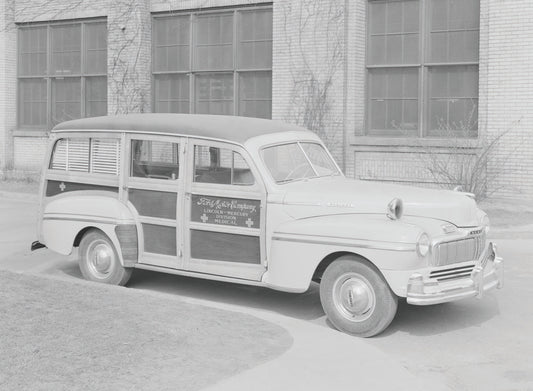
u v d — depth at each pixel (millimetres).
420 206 8031
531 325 8102
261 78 19953
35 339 6301
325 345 6750
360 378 5887
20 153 24438
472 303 9078
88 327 6738
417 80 17734
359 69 18219
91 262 9789
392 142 17547
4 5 24203
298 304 9039
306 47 18578
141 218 9383
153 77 21828
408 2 17703
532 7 15773
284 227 8203
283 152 8930
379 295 7516
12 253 12148
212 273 8836
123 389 5355
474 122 17047
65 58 23625
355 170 18156
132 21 21562
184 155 9008
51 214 10078
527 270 10961
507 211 15898
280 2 18938
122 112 21844
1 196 20906
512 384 6207
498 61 16234
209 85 20875
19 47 24594
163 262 9219
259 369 5980
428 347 7301
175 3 21016
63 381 5410
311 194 8266
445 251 7711
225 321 7371
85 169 9953
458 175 16688
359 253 7586
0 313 7016
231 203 8688
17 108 24750
